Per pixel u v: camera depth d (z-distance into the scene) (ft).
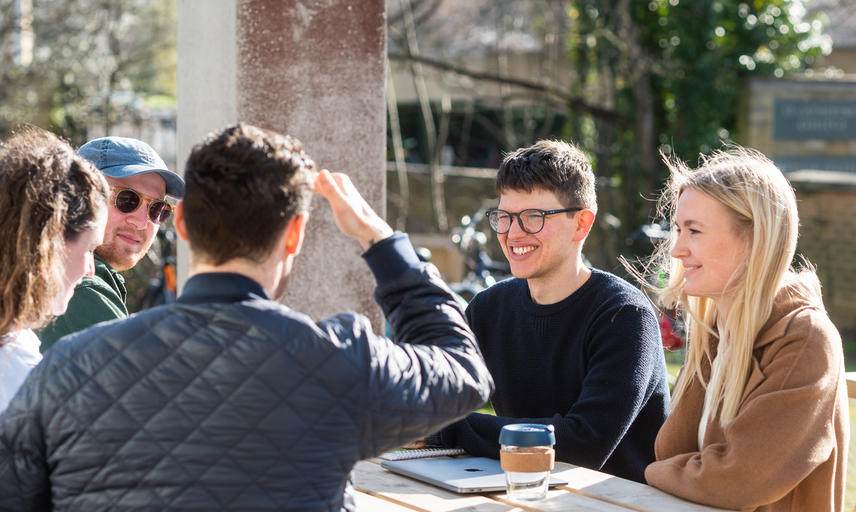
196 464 4.60
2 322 5.78
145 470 4.62
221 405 4.62
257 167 4.81
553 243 8.75
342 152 10.57
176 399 4.63
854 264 29.63
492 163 45.55
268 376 4.64
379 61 10.63
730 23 34.40
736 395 7.13
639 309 8.67
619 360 8.46
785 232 7.18
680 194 7.67
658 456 7.95
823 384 6.88
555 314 8.95
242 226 4.79
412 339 5.37
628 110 34.65
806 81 33.99
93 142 9.35
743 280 7.25
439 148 37.19
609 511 6.61
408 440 4.99
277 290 5.05
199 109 10.82
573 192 8.75
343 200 5.37
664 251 8.55
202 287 4.81
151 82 44.98
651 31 34.45
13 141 6.03
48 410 4.74
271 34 10.30
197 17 10.68
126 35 42.22
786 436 6.81
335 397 4.73
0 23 36.35
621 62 34.71
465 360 5.23
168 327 4.73
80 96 36.88
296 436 4.66
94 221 6.15
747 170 7.31
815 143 34.19
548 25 37.70
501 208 8.92
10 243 5.71
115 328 4.80
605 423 8.27
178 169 11.19
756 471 6.77
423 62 35.06
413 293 5.38
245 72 10.36
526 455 6.81
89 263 6.31
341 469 4.82
